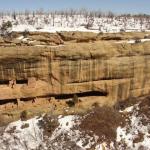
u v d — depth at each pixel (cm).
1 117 4691
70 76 4934
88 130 4406
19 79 4803
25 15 8069
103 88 5106
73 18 8044
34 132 4459
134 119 4666
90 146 4209
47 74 4866
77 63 4919
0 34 5797
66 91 4972
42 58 4784
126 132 4453
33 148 4238
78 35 5491
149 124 4559
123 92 5225
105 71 5059
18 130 4503
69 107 4981
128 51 5184
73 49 4869
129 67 5188
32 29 6359
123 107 5016
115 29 7119
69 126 4503
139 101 5134
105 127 4444
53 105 4956
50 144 4278
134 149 4216
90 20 7988
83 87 5025
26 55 4688
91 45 4981
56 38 5403
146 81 5369
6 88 4744
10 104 4819
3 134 4444
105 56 5034
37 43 5138
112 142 4294
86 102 5053
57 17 8038
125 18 8919
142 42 5403
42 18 7744
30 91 4822
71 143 4253
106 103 5106
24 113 4728
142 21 8656
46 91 4912
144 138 4359
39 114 4772
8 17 7688
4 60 4638
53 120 4569
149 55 5366
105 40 5678
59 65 4875
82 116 4644
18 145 4275
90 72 5000
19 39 5312
